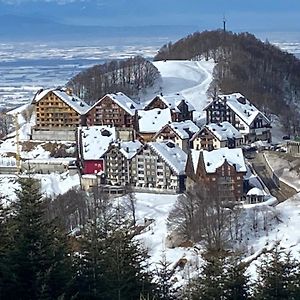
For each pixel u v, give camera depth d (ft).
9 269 204.44
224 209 586.04
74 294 216.33
